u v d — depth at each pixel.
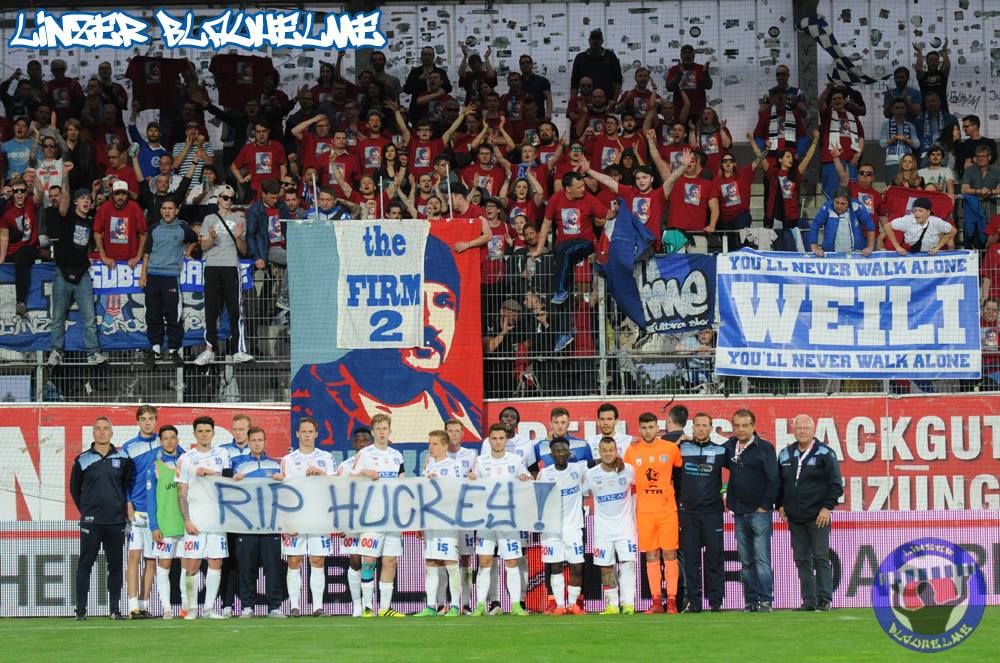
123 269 22.08
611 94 28.88
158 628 16.77
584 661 12.80
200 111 27.95
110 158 25.41
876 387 22.05
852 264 21.92
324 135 26.56
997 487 21.73
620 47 30.64
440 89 28.44
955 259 21.86
